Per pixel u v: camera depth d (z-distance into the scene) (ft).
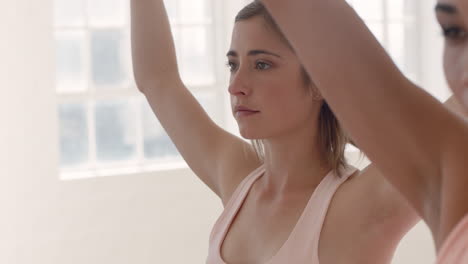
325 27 1.84
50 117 12.33
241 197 4.40
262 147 4.58
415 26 15.06
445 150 1.84
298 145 4.09
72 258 12.53
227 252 4.26
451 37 1.56
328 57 1.84
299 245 3.89
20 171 12.19
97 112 13.20
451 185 1.81
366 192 3.86
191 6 13.53
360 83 1.84
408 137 1.86
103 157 13.30
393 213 3.73
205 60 13.70
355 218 3.84
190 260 13.21
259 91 3.86
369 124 1.87
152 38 4.98
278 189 4.23
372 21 14.70
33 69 12.19
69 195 12.46
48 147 12.34
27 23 12.10
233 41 3.99
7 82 12.04
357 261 3.78
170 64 4.95
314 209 3.96
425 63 15.03
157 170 12.94
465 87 1.49
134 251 12.87
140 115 13.42
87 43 12.98
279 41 3.84
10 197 12.15
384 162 1.92
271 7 1.89
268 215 4.17
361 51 1.83
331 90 1.87
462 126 1.87
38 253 12.34
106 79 13.23
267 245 4.06
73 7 12.89
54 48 12.39
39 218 12.32
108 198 12.69
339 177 4.06
